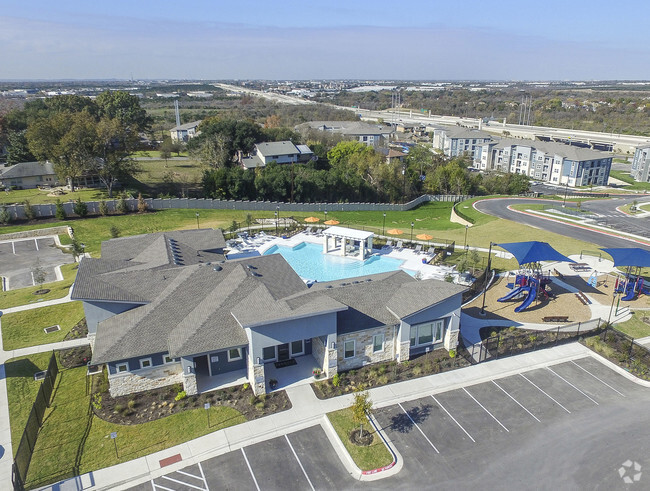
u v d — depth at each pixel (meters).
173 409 25.94
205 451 22.92
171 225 64.06
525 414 25.81
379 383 28.50
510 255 52.41
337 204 81.69
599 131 195.38
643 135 178.50
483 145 145.25
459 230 65.12
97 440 23.64
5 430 24.39
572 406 26.53
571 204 80.81
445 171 104.69
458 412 25.97
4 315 37.34
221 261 38.19
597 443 23.56
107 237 58.56
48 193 76.31
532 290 39.34
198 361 30.00
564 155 119.44
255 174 86.69
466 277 44.81
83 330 34.72
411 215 81.19
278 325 26.36
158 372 27.70
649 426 24.81
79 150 69.06
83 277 32.28
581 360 31.31
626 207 76.38
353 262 51.25
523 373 29.80
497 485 20.92
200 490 20.64
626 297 40.62
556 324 36.12
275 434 24.11
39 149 70.50
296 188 85.56
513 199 87.44
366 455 22.61
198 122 157.75
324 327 27.64
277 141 117.94
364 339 29.83
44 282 44.41
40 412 25.41
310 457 22.58
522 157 132.88
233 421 25.02
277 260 38.09
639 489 20.78
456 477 21.38
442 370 30.08
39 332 34.81
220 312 28.91
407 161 116.94
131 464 22.09
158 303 30.05
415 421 25.17
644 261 39.72
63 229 60.62
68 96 119.44
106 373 29.23
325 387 27.89
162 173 95.38
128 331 27.69
